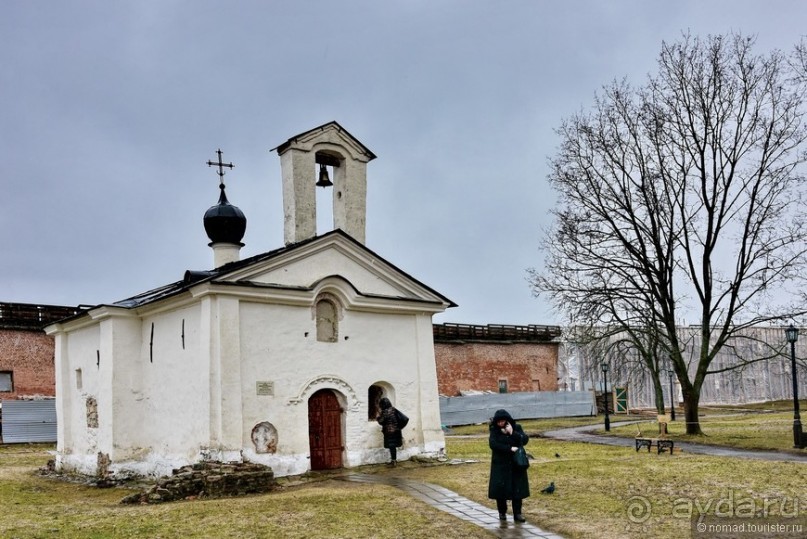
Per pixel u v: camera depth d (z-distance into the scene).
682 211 33.88
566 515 14.38
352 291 22.61
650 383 64.25
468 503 15.90
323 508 15.45
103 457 23.22
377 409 23.75
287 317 21.48
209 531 13.72
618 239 34.84
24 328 39.06
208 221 26.42
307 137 23.44
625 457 23.84
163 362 22.41
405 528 13.59
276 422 20.78
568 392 59.81
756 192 32.88
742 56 33.06
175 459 21.36
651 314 35.69
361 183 24.64
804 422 37.66
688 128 33.66
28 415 37.59
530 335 61.44
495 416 14.25
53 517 15.95
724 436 31.69
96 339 24.94
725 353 63.91
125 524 14.56
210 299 20.16
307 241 21.94
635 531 12.94
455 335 56.53
